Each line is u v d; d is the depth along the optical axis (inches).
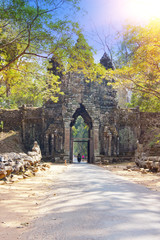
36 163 728.3
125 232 136.4
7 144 1264.8
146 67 724.7
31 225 171.5
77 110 1524.4
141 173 668.7
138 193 305.3
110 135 1403.8
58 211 204.1
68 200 250.4
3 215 204.2
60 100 1441.9
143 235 130.6
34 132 1428.4
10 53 661.9
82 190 322.3
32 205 245.6
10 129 1450.5
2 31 614.2
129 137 1460.4
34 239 138.3
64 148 1379.2
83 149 2554.1
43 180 478.0
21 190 348.5
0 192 326.6
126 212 188.2
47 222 172.6
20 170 535.5
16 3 517.7
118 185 389.4
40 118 1432.1
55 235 140.1
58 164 1239.5
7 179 439.2
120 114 1482.5
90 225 154.2
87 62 640.4
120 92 1769.2
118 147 1422.2
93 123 1434.5
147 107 1595.7
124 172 717.9
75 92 1446.9
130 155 1438.2
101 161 1387.8
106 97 1499.8
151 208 207.8
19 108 1478.8
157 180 481.4
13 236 149.4
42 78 791.7
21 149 1321.4
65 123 1402.6
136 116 1482.5
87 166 1040.8
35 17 532.7
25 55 677.3
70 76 1453.0
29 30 548.1
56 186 381.7
